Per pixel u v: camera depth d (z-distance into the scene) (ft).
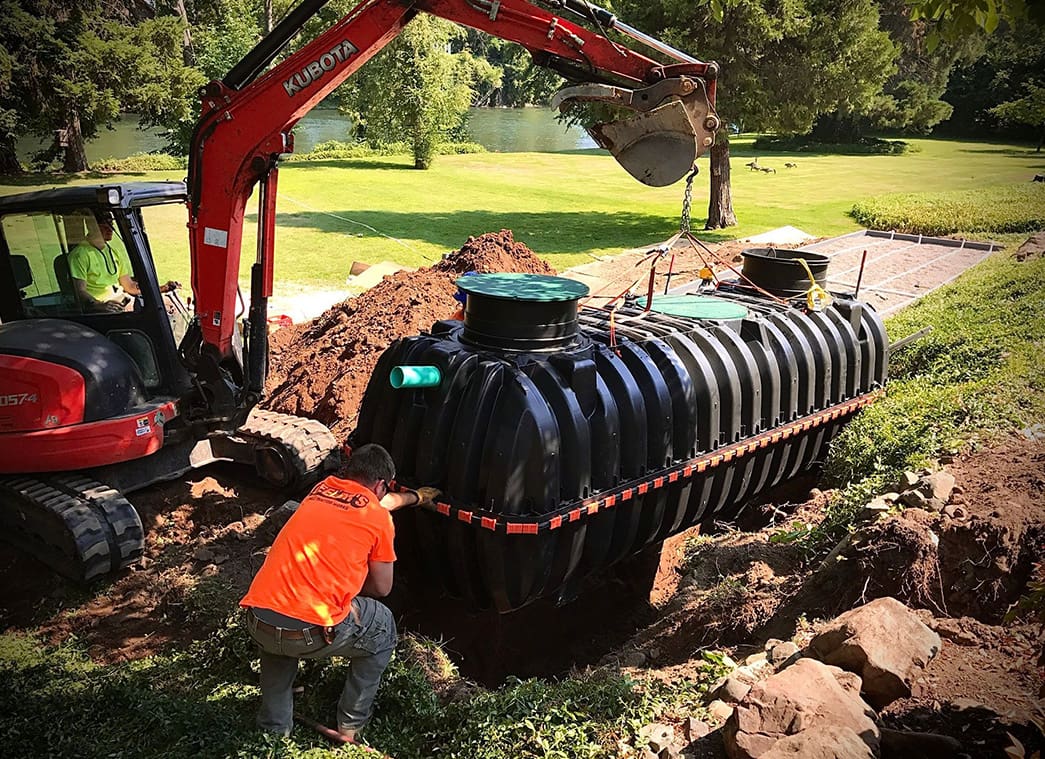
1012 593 16.52
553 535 16.78
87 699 15.49
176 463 24.40
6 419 20.45
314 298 47.32
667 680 16.01
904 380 31.50
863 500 20.72
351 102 131.75
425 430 16.99
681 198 98.02
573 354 17.69
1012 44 186.09
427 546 17.69
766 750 11.86
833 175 124.67
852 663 14.03
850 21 63.10
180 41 92.63
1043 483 19.07
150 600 19.93
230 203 21.29
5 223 21.97
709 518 24.56
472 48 273.75
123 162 113.70
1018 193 92.68
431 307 33.86
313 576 12.99
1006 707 13.14
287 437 24.71
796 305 25.70
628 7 63.93
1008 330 33.53
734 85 65.00
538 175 120.06
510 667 20.15
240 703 15.30
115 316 22.50
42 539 21.02
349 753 13.74
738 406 20.81
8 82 78.13
